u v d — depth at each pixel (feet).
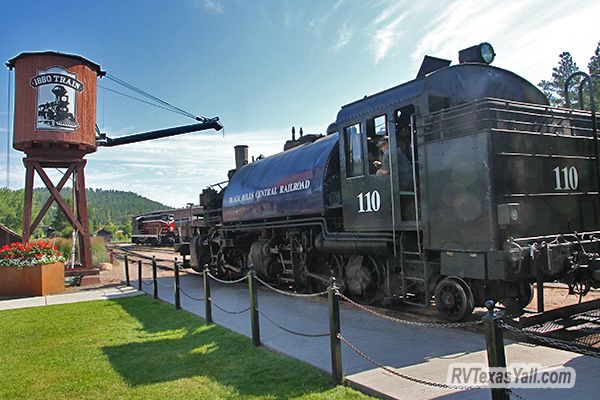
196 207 111.04
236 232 52.13
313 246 37.65
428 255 25.52
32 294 48.55
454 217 23.07
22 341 28.22
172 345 25.59
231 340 24.85
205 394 17.78
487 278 21.33
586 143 25.66
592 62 82.64
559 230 23.38
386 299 29.27
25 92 55.36
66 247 73.56
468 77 27.02
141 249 137.18
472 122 22.62
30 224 56.18
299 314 30.45
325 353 20.94
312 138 44.24
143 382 19.67
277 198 41.22
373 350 20.86
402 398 15.12
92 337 28.35
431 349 20.51
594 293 32.04
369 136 30.17
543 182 23.13
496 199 21.26
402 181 27.91
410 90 26.66
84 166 59.41
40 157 56.90
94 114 59.62
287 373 18.98
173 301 39.58
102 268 73.72
